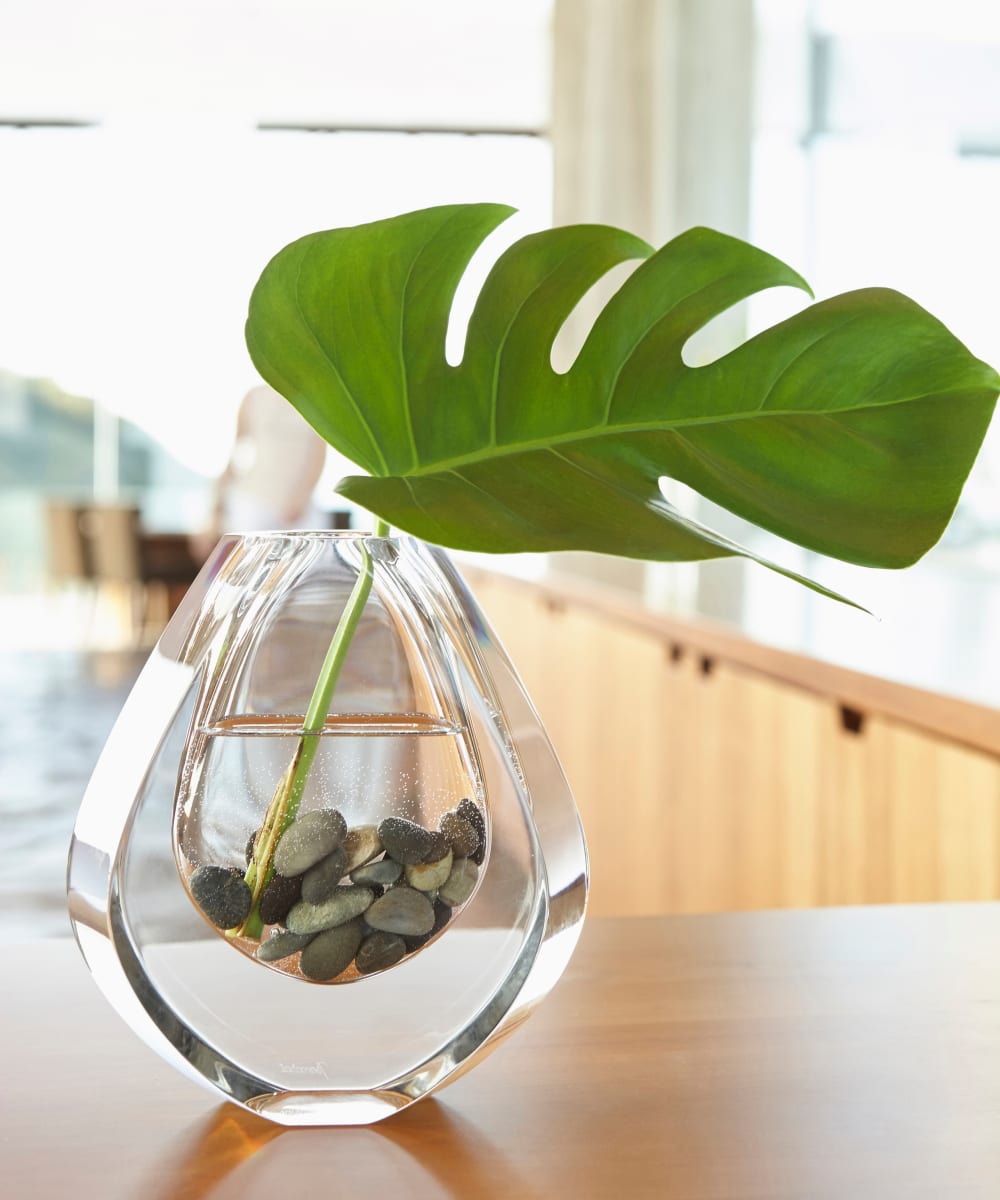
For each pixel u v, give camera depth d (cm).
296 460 493
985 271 340
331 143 770
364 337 55
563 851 54
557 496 56
